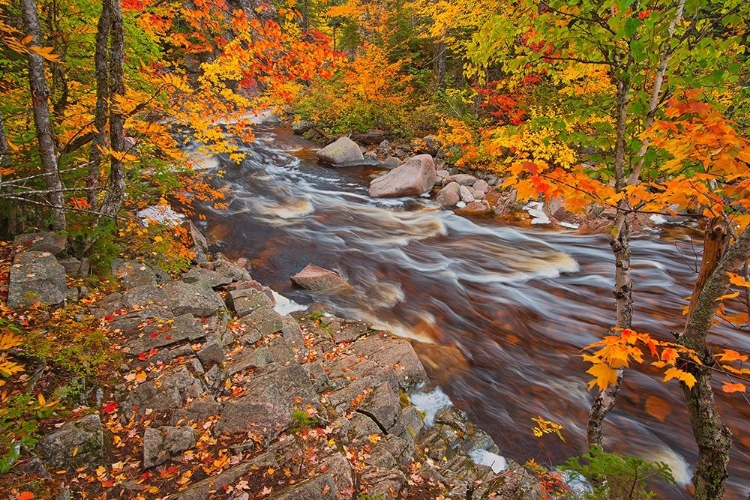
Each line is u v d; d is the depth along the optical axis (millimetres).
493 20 3850
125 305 5324
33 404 3529
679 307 8164
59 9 6051
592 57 3732
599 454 3402
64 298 4949
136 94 5613
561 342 7188
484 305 8227
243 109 7098
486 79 15336
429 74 21469
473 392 5930
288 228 10953
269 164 16391
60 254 5645
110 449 3574
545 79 13188
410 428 4926
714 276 2270
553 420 5551
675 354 2168
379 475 3867
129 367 4430
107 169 6645
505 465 4824
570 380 6277
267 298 6566
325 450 3867
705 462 2598
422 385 5816
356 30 23422
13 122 5676
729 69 3006
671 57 3123
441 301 8273
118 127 5383
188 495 3166
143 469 3432
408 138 19297
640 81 3160
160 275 6543
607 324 7684
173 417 3969
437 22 12586
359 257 9828
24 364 3867
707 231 2561
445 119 17188
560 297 8641
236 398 4336
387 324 7305
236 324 5785
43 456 3225
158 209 8883
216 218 10617
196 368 4609
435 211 13359
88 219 6047
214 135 6418
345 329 6699
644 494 3219
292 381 4641
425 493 3938
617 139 3521
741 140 1923
